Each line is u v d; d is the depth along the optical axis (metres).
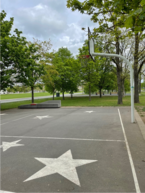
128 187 3.06
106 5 4.88
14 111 16.00
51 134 7.00
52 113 13.60
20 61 16.77
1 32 16.34
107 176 3.47
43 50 23.83
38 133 7.23
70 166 3.95
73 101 26.33
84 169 3.79
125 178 3.37
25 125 9.06
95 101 24.56
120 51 19.38
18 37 18.20
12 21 17.70
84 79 26.33
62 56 37.09
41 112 14.50
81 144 5.59
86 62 25.22
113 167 3.86
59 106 17.95
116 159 4.30
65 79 32.00
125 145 5.38
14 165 4.07
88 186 3.13
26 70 17.39
